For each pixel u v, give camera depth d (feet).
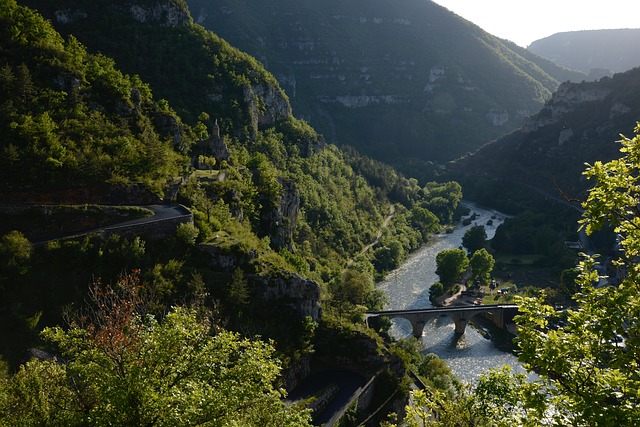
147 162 313.12
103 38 536.01
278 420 103.71
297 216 513.86
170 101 534.78
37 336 196.24
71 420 90.53
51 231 246.47
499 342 403.13
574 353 76.43
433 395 118.11
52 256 227.20
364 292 426.10
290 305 281.54
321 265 485.56
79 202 266.36
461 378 340.59
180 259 261.03
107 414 87.30
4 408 101.19
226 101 591.37
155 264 249.55
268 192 421.59
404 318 430.20
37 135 276.21
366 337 289.12
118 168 296.10
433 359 341.00
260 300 271.28
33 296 210.59
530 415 80.48
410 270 572.51
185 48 613.52
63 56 342.03
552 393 77.77
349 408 246.06
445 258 505.25
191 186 324.39
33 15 353.92
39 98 307.58
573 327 76.02
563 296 435.94
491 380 104.83
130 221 264.72
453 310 413.59
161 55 572.92
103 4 568.82
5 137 269.23
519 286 506.89
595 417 66.90
